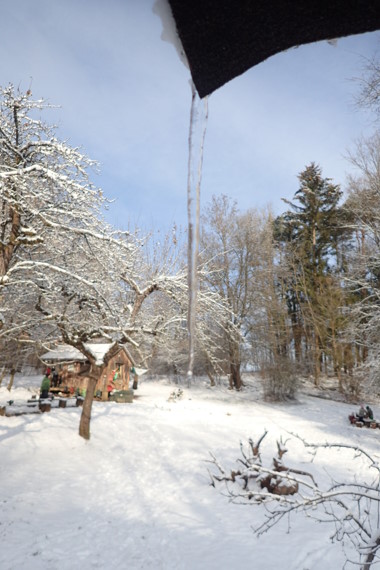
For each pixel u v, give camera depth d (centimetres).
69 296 1016
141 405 1817
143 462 962
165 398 2234
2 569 439
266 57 116
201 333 1262
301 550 502
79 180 873
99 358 1119
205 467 929
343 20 102
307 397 2406
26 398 1769
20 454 888
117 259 982
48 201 838
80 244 956
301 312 2997
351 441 1361
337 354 2395
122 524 596
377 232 1548
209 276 1342
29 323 993
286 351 2667
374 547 286
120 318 1004
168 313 1254
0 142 810
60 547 504
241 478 794
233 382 2686
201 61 117
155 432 1238
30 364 2531
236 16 105
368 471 960
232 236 2678
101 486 772
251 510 668
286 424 1641
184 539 548
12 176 738
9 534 527
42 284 958
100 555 491
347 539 537
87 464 899
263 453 1120
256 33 109
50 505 646
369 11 99
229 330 1302
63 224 893
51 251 957
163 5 110
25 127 870
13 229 816
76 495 707
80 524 584
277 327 2659
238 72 119
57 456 916
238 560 480
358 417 1688
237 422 1612
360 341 1606
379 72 809
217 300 1277
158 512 653
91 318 1165
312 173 3281
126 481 816
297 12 102
